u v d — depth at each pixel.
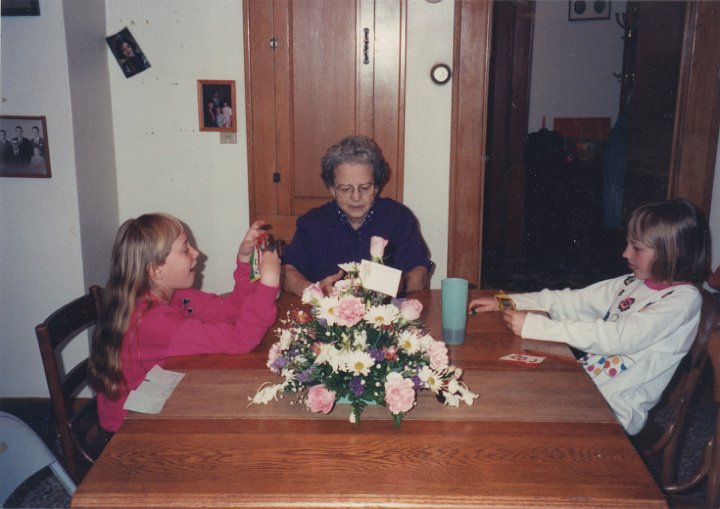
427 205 2.91
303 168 2.88
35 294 2.51
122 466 0.99
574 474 0.98
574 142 5.32
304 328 1.21
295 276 1.99
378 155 2.04
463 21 2.71
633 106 4.30
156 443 1.06
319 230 2.15
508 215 5.00
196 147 2.86
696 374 1.49
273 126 2.83
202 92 2.80
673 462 1.56
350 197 2.02
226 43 2.77
